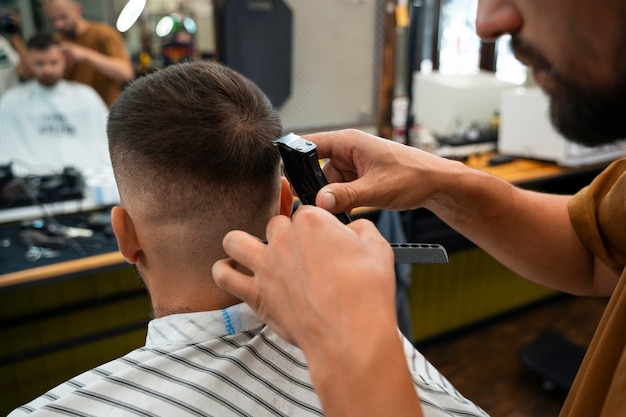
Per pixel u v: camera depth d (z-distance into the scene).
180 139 0.70
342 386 0.43
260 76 2.36
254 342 0.76
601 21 0.41
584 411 0.66
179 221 0.73
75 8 2.61
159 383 0.72
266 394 0.76
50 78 2.42
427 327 2.92
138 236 0.77
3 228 2.04
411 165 0.81
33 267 1.73
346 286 0.44
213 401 0.73
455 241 2.56
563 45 0.44
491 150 3.01
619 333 0.63
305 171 0.66
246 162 0.72
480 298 3.05
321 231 0.46
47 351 1.96
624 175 0.80
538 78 0.50
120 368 0.73
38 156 2.43
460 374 2.71
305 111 2.54
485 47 3.61
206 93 0.72
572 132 0.51
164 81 0.73
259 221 0.77
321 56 2.48
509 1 0.46
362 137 0.82
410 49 2.92
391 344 0.44
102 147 2.51
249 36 2.28
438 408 0.85
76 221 2.09
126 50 2.74
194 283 0.77
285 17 2.32
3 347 2.04
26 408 0.75
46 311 2.08
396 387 0.43
